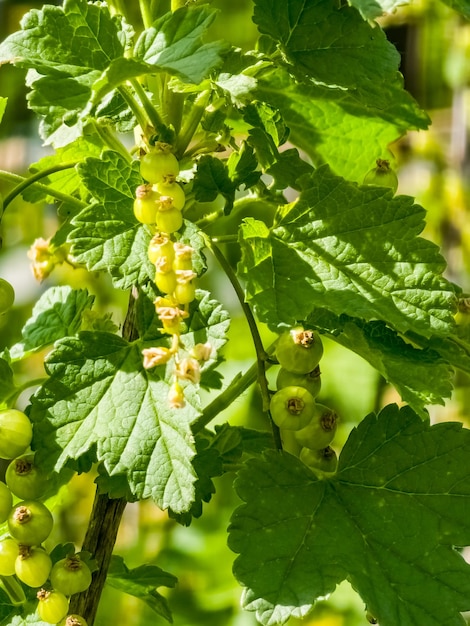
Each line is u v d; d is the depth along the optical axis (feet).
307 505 1.49
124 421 1.45
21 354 1.63
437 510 1.49
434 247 1.49
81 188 1.61
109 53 1.46
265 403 1.49
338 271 1.48
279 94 1.62
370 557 1.47
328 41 1.50
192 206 1.56
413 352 1.51
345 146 1.66
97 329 1.58
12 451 1.47
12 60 1.44
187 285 1.41
